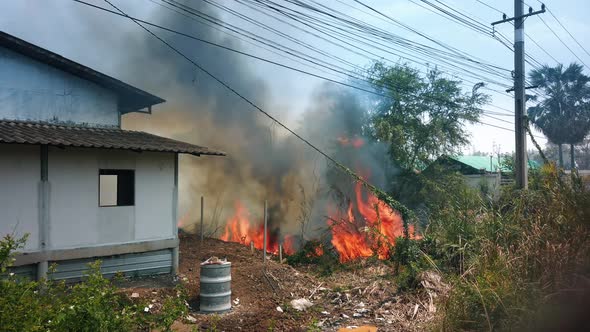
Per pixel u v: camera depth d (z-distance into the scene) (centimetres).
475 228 1192
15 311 489
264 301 1020
